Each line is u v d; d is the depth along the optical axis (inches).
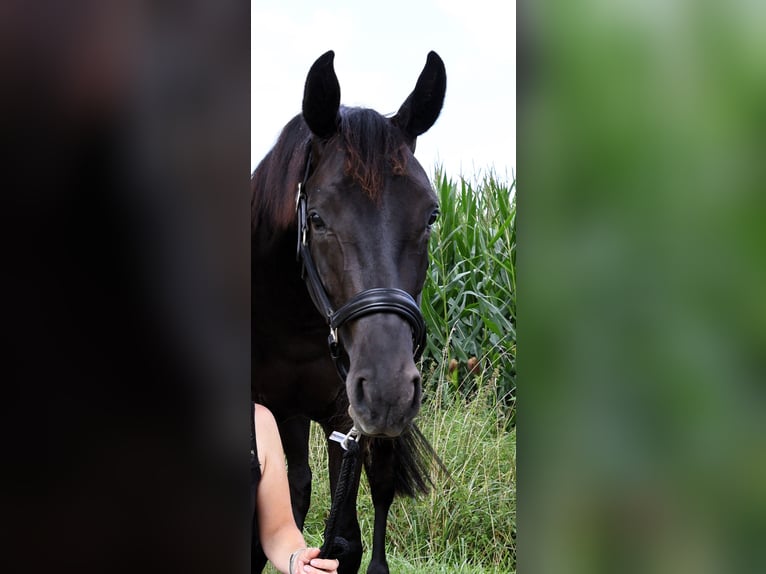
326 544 62.3
